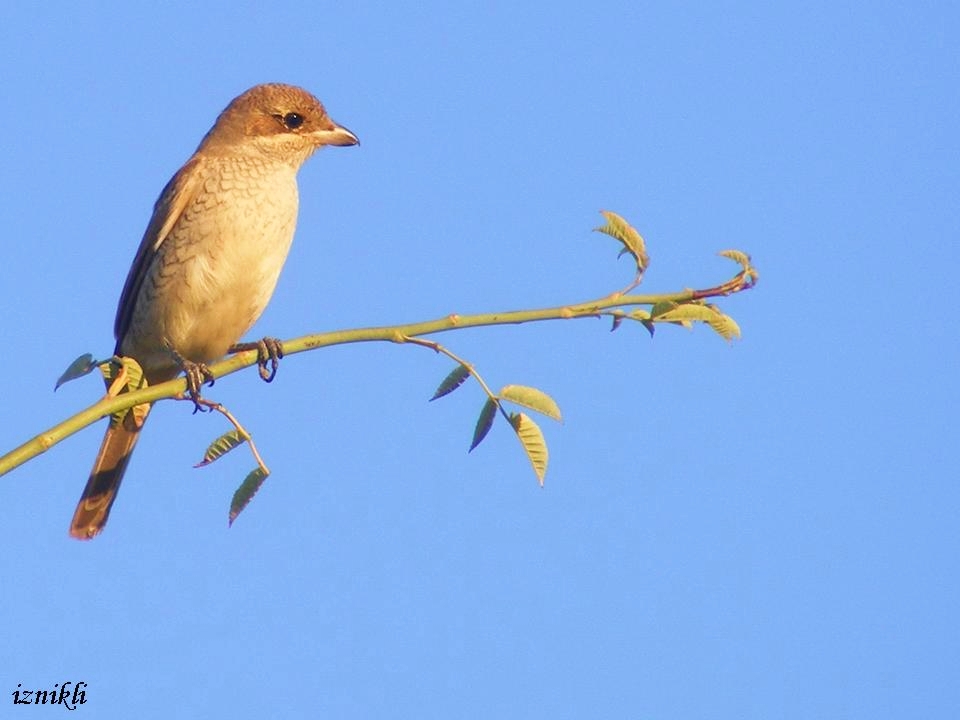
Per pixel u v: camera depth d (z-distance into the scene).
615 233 6.52
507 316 6.53
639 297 6.45
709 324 6.47
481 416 6.59
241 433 6.86
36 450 6.24
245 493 6.92
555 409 6.57
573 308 6.46
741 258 6.52
